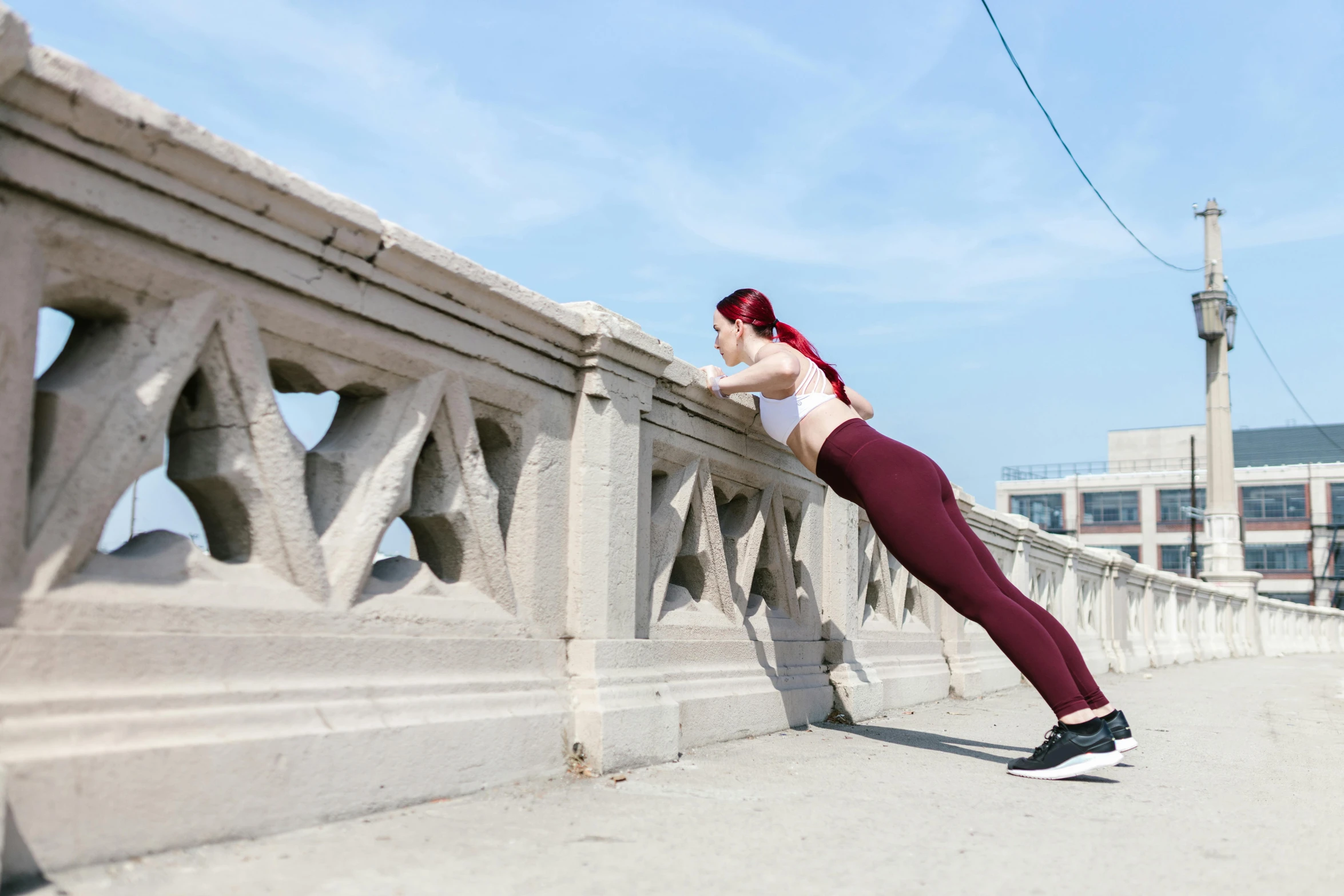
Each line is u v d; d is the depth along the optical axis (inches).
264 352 99.7
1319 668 566.3
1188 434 2847.0
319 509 108.6
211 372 94.3
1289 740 199.8
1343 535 2176.4
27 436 76.4
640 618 155.9
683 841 95.9
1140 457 2898.6
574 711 135.4
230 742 87.1
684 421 171.2
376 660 107.7
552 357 139.8
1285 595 2223.2
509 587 130.3
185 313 90.0
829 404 160.2
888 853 94.2
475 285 120.3
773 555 203.0
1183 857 95.7
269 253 97.1
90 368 85.1
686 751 156.9
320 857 84.0
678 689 161.3
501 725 120.3
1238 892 83.4
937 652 286.8
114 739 78.9
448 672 117.6
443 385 120.6
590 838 95.8
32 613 76.6
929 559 148.7
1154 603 572.4
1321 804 127.5
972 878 86.0
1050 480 2527.1
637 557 152.0
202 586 91.3
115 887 71.6
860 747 173.2
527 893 76.6
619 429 148.7
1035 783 140.5
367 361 110.9
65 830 74.1
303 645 99.0
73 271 81.8
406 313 114.2
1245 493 2303.2
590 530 142.8
